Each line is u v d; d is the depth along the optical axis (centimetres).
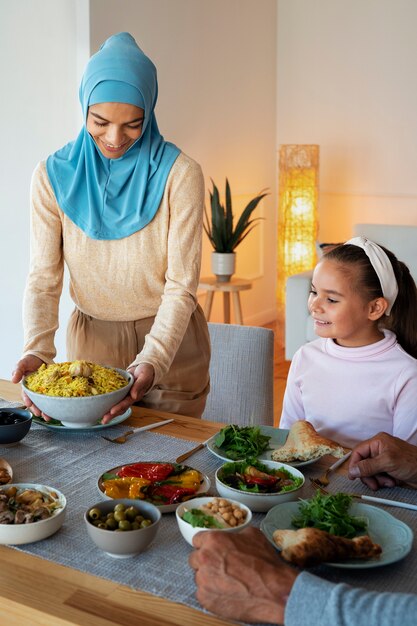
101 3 367
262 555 98
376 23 525
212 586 94
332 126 553
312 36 547
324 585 91
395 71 526
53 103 371
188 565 106
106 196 184
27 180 382
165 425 164
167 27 425
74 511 122
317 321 167
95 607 96
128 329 193
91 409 147
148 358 167
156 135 187
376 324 168
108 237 185
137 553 107
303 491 131
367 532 114
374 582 102
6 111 382
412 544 112
